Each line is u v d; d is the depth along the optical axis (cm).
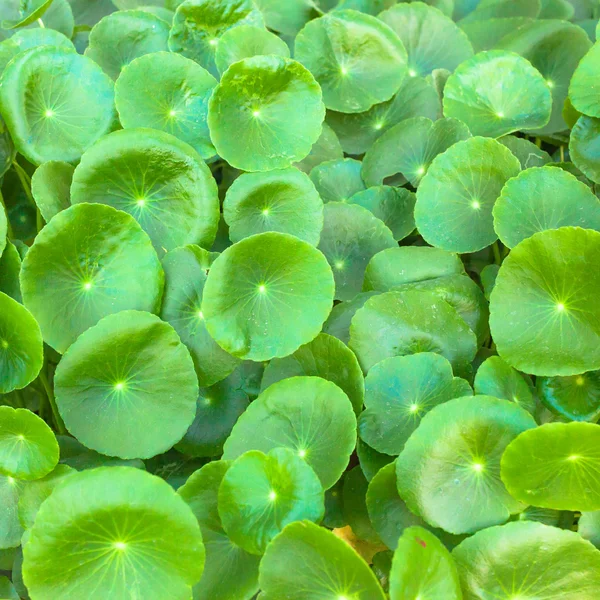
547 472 32
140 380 34
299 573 30
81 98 39
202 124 40
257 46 42
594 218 37
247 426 34
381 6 49
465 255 42
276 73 39
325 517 35
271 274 35
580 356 34
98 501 30
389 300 36
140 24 43
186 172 37
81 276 35
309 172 43
